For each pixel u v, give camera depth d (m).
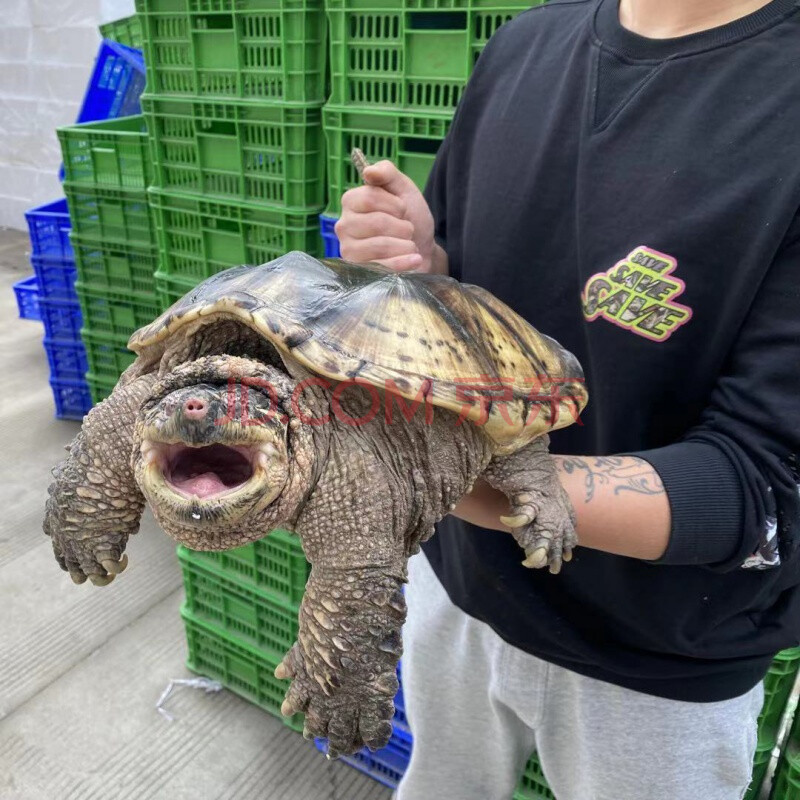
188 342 1.30
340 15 2.19
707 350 1.35
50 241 4.52
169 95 2.62
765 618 1.53
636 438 1.47
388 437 1.24
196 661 3.09
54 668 3.10
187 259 2.92
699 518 1.17
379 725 1.14
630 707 1.60
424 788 2.09
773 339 1.23
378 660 1.13
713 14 1.40
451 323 1.30
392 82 2.21
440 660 1.93
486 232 1.69
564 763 1.79
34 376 5.51
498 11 2.01
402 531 1.22
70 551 1.35
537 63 1.68
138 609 3.43
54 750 2.76
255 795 2.65
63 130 3.71
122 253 3.92
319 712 1.16
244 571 2.82
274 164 2.51
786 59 1.32
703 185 1.32
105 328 4.27
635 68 1.46
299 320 1.19
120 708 2.94
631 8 1.54
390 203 1.60
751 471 1.19
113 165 3.70
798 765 2.21
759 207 1.26
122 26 4.43
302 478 1.16
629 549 1.24
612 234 1.42
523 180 1.62
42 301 4.60
